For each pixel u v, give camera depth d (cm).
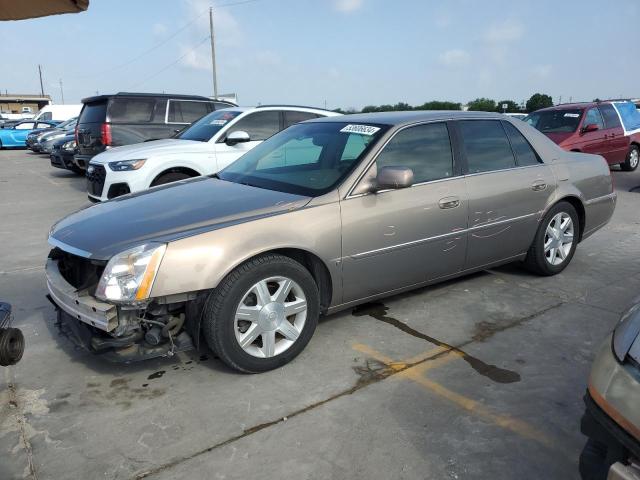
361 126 411
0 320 280
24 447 265
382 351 361
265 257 322
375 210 366
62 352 366
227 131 783
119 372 338
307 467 248
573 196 496
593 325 401
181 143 765
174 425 281
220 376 331
